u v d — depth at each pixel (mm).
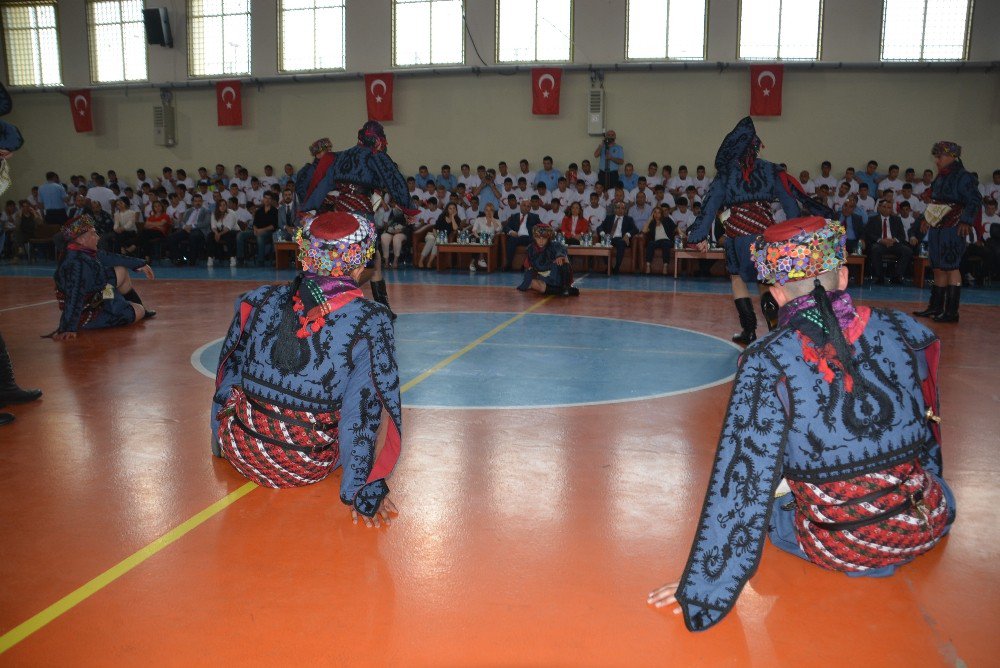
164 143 18859
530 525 2842
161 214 17094
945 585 2398
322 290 2777
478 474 3385
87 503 3027
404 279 13312
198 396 4797
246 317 2941
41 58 19484
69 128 19531
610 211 15641
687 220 14883
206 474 3365
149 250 17141
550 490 3199
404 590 2350
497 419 4270
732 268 6684
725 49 16203
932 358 2283
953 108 15602
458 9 17219
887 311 2236
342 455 2762
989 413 4457
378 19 17547
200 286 11922
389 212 15633
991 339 7227
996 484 3285
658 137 16750
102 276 7254
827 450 2145
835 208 14711
